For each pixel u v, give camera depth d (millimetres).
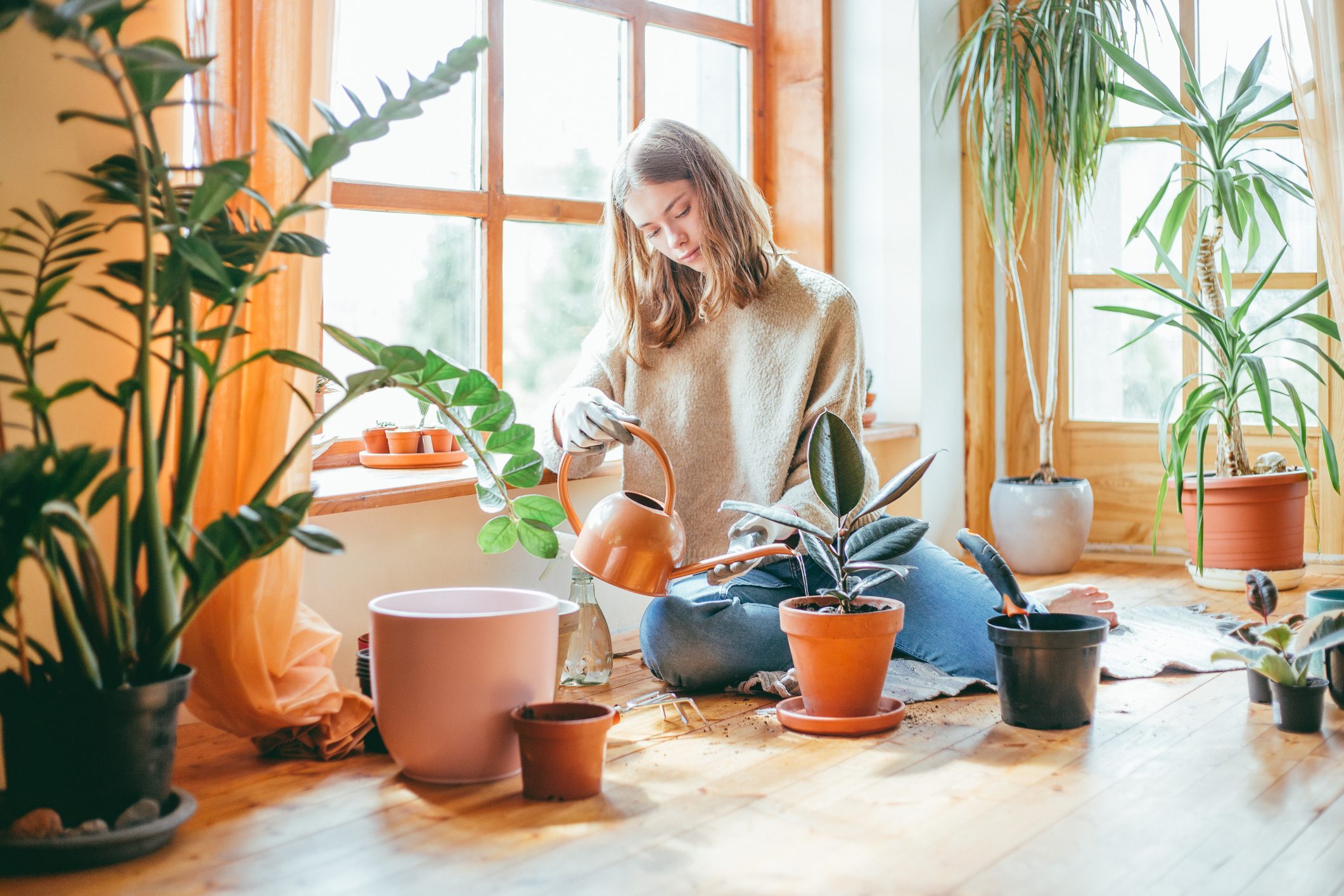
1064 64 3016
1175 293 2920
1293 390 2855
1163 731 1728
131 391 1286
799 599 1802
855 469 1718
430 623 1477
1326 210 2186
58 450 1169
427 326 2498
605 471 2510
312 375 1662
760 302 2109
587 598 2088
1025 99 3197
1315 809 1391
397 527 2096
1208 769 1547
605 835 1341
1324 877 1200
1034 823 1359
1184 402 3457
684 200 1973
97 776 1257
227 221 1412
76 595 1271
